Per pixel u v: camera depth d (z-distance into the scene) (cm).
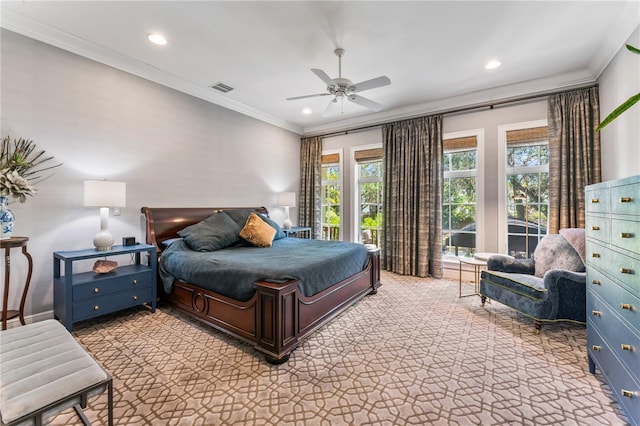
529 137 370
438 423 145
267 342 201
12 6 230
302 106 459
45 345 141
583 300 241
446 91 393
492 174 397
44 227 264
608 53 279
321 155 567
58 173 272
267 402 160
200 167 401
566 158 336
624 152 258
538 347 223
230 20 247
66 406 112
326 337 240
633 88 237
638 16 223
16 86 248
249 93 409
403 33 264
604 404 158
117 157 315
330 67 329
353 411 153
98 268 270
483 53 297
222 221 366
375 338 238
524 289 257
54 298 259
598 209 168
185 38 275
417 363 200
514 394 167
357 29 259
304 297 223
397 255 459
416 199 442
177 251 303
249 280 217
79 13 238
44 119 263
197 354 211
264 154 505
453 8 230
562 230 297
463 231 428
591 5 224
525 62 313
